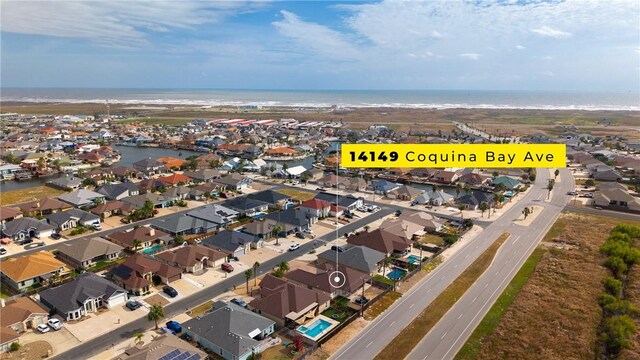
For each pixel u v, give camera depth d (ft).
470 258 304.71
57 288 236.22
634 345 197.98
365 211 421.59
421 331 212.84
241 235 322.34
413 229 349.00
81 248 287.89
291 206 416.26
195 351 184.14
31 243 320.29
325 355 192.95
